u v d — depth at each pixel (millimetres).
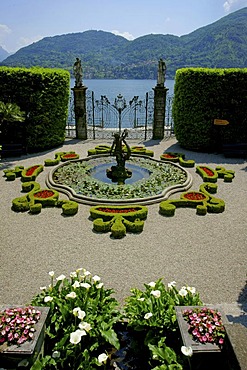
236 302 5355
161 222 8266
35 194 9547
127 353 4234
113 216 8102
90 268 6254
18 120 13367
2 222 8211
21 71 14195
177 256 6727
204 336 3545
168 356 3605
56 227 7949
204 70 14727
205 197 9523
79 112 17562
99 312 4238
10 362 3453
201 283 5863
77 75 17031
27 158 14281
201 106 15023
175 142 17562
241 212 8961
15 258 6609
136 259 6586
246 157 14688
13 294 5516
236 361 3031
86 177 11305
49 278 5961
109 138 18391
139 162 13219
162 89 17109
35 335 3586
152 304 4180
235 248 7078
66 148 16109
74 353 3707
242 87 14633
